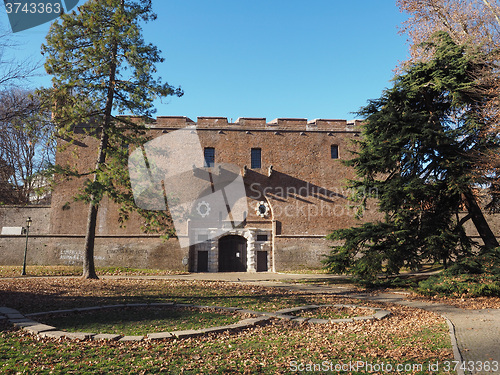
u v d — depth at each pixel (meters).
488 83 17.92
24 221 32.38
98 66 19.81
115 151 20.64
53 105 19.17
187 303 13.36
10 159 33.81
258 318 10.66
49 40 19.14
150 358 6.89
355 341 8.55
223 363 6.77
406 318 11.79
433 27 24.23
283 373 6.27
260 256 33.16
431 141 18.95
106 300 13.38
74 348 7.46
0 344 7.61
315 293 17.92
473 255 18.17
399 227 19.72
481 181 17.75
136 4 21.30
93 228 21.52
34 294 14.06
